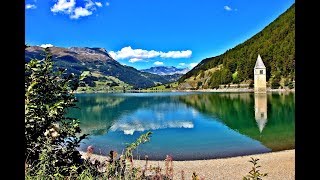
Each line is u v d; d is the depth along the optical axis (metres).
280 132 28.22
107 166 5.97
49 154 5.83
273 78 130.75
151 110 59.47
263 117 41.44
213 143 23.78
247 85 150.38
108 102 86.50
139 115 49.56
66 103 6.82
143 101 91.00
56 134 6.75
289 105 59.31
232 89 156.25
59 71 6.79
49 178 5.21
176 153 20.02
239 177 13.59
